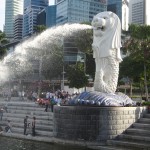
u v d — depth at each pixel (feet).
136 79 170.30
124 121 70.49
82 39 153.07
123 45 152.46
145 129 69.56
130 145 64.03
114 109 68.80
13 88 160.04
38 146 69.31
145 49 143.02
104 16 76.64
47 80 189.16
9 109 105.50
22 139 79.25
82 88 191.83
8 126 86.63
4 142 74.74
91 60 174.40
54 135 73.31
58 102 94.17
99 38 76.33
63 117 70.95
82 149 66.95
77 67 175.32
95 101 70.28
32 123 81.41
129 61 154.51
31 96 143.13
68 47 165.37
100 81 74.74
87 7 263.90
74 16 256.11
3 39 210.79
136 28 146.82
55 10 310.04
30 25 378.12
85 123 68.13
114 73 75.97
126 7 393.70
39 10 378.94
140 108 75.36
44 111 94.58
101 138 67.46
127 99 77.10
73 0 255.29
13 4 581.53
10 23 576.20
